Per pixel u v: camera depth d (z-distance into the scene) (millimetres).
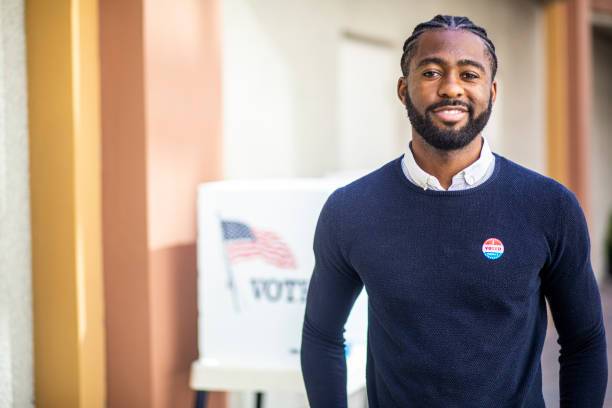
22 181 2266
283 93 3334
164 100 2383
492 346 1333
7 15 2195
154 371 2373
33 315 2318
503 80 5277
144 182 2322
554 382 3895
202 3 2564
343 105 3811
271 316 2236
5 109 2197
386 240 1380
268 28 3215
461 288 1336
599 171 7547
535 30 5660
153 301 2357
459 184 1373
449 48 1336
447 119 1337
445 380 1346
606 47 7617
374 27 4004
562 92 5758
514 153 5473
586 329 1390
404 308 1366
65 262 2275
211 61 2639
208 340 2275
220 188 2240
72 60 2227
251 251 2234
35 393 2334
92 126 2324
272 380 2221
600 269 7469
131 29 2297
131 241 2354
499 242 1326
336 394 1556
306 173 3533
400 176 1411
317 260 1505
